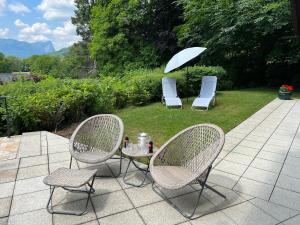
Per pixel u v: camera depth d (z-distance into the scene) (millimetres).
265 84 14211
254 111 7328
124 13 16875
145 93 8586
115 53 18078
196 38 13656
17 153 4293
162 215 2641
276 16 10453
